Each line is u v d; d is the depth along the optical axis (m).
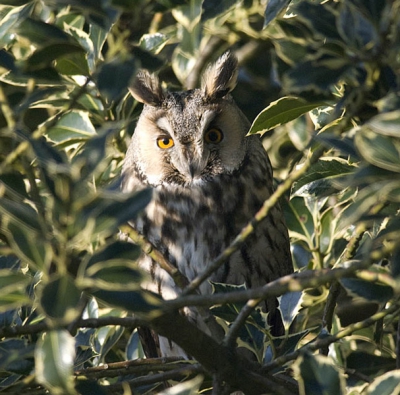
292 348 7.05
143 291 4.73
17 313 6.89
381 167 4.82
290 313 7.67
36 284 6.83
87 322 5.62
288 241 10.10
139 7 5.38
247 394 6.43
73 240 4.47
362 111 6.29
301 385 5.37
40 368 4.38
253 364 6.46
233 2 5.91
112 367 6.76
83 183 4.50
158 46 8.98
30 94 6.12
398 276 4.98
